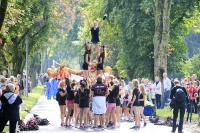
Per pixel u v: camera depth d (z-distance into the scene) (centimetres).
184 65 9106
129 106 5428
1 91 3544
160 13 7206
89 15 9450
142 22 8206
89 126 4838
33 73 14525
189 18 8531
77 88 4916
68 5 14162
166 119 5041
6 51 8525
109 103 4734
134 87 4581
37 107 7819
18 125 4669
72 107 4806
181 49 8781
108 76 4981
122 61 9156
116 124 4903
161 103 6775
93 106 4616
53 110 7156
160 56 7100
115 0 8800
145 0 8006
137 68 8825
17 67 9038
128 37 8481
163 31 7000
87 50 5297
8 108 3478
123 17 8512
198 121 4688
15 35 7712
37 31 9562
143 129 4566
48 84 10531
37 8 8719
